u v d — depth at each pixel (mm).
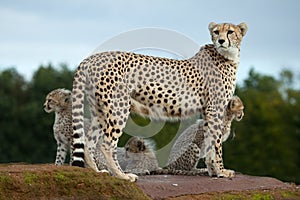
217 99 16047
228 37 15867
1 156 40969
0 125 41750
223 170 16047
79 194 13414
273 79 53406
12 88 45844
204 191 14797
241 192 14781
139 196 13727
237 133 38750
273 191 15062
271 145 39062
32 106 42031
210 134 16031
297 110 42469
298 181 38250
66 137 17125
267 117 40438
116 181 13820
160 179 15828
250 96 44469
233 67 16266
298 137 41281
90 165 15422
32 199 13133
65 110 17094
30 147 41469
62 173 13625
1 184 13102
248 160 38188
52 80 45188
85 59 15375
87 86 15305
